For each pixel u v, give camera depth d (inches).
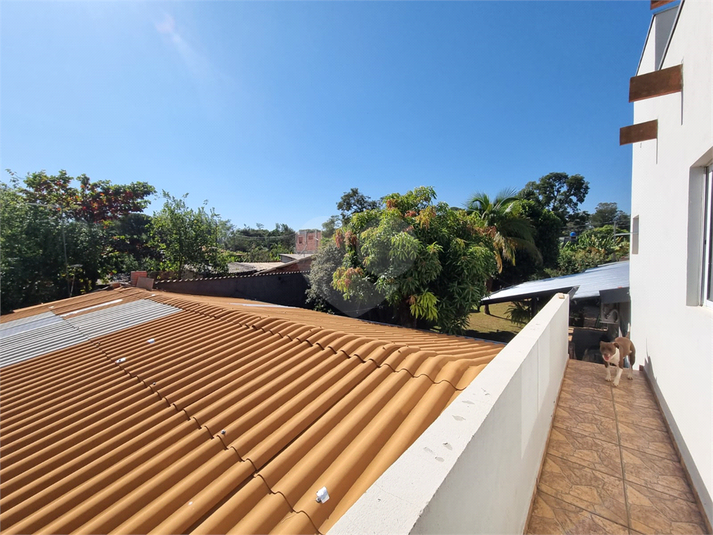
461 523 42.8
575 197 1318.9
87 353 195.6
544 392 120.3
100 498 77.1
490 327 640.4
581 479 111.2
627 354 184.5
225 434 95.3
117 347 195.5
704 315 103.9
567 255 804.0
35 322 302.5
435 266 275.1
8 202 555.5
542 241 721.6
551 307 168.7
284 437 90.4
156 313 269.1
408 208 328.8
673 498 102.7
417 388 106.5
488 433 53.3
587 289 370.3
